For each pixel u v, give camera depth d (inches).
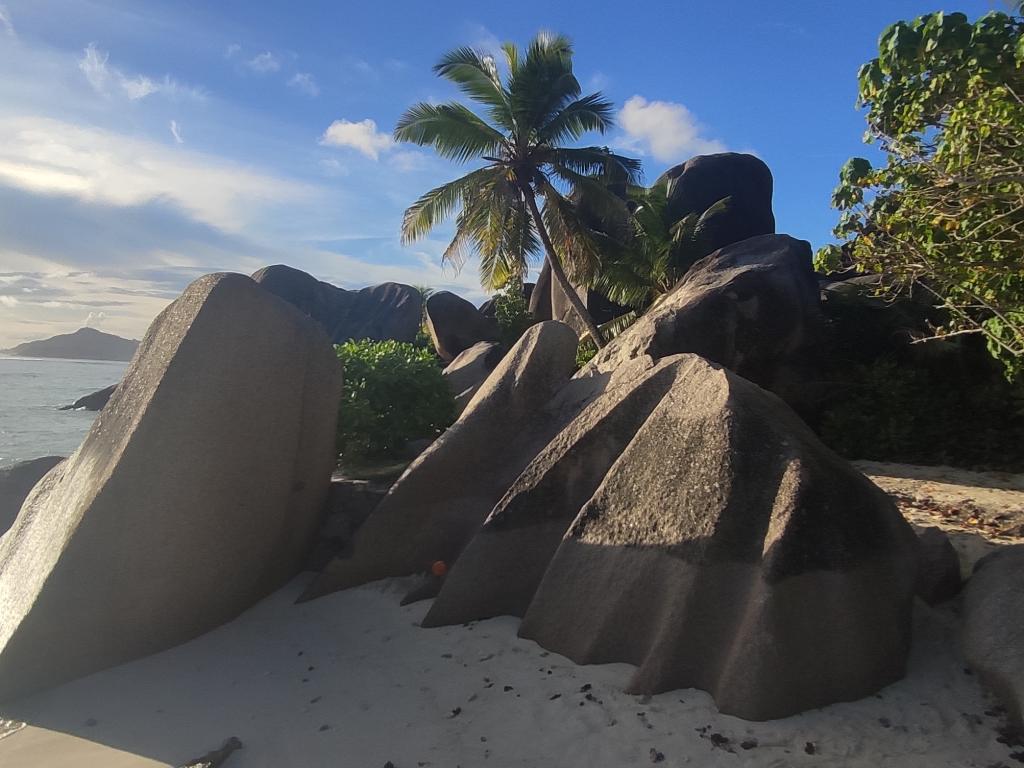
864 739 143.9
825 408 486.9
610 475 199.0
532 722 159.0
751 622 155.9
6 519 341.1
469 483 260.4
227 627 226.1
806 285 499.2
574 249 783.7
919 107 278.4
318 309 1579.7
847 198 310.2
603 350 514.3
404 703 172.9
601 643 179.3
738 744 144.7
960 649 171.6
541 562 213.6
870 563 165.9
